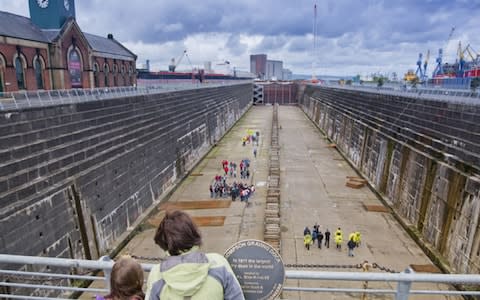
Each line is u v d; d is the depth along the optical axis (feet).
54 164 66.13
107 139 87.61
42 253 58.70
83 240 70.49
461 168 75.87
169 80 359.25
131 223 93.20
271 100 495.00
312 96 352.49
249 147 197.36
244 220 98.68
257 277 15.30
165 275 11.62
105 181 80.38
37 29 148.56
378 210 106.01
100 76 190.70
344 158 169.48
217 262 12.30
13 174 56.59
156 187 112.88
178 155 138.41
